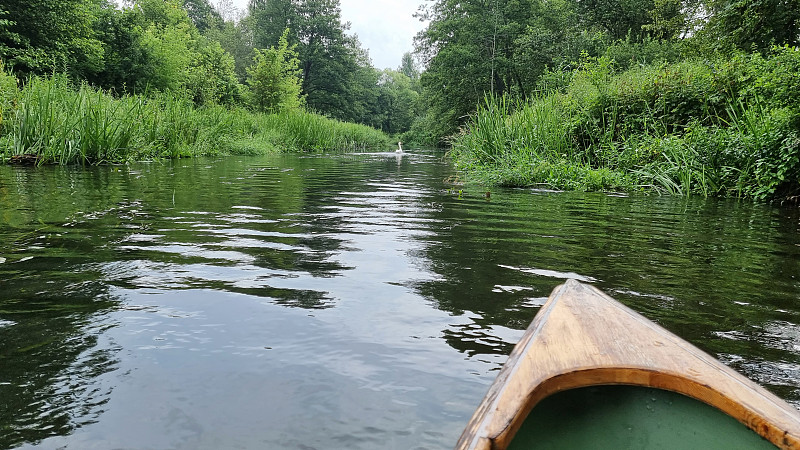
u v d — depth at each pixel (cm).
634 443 93
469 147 1082
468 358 160
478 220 427
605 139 945
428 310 203
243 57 5716
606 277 260
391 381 145
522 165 814
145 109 1199
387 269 263
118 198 498
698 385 93
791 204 644
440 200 559
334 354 162
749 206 608
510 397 88
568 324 113
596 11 2620
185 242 313
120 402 132
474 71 3173
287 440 117
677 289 243
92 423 122
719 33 1403
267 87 2988
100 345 166
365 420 125
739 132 738
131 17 2380
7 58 1762
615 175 794
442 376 148
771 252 333
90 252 283
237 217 408
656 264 290
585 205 558
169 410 129
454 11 3606
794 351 173
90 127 932
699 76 935
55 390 137
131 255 279
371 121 6806
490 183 778
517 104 1111
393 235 352
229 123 1655
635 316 119
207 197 524
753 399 90
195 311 197
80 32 2086
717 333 189
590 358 100
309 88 5481
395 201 538
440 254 298
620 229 405
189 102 1470
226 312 196
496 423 83
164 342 169
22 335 172
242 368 151
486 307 208
